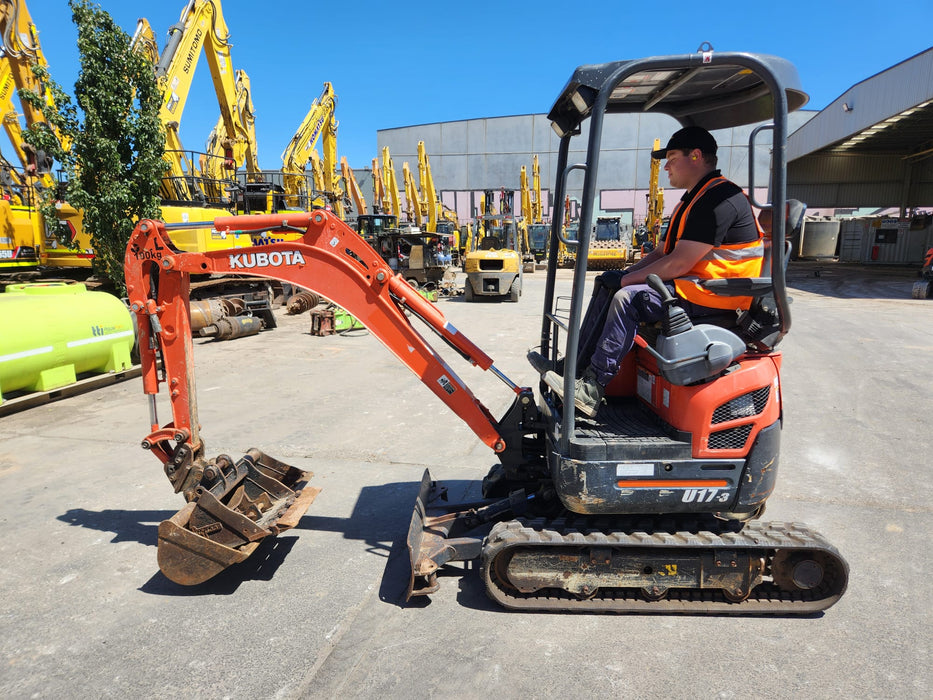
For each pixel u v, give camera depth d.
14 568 3.28
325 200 20.03
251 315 11.60
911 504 4.04
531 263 29.97
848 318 12.63
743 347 2.64
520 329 11.52
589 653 2.56
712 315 2.85
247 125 17.03
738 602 2.85
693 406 2.72
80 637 2.69
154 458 4.91
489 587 2.83
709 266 2.75
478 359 3.32
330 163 22.69
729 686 2.37
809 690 2.34
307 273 3.19
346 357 9.08
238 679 2.41
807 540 2.76
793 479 4.45
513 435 3.31
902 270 27.80
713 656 2.55
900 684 2.38
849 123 22.91
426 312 3.20
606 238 28.55
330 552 3.46
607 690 2.34
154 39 12.23
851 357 8.72
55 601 2.97
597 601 2.87
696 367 2.65
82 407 6.39
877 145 30.52
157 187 10.55
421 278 17.36
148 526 3.77
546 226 31.36
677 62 2.48
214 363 8.66
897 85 18.98
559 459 2.79
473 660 2.52
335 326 11.37
